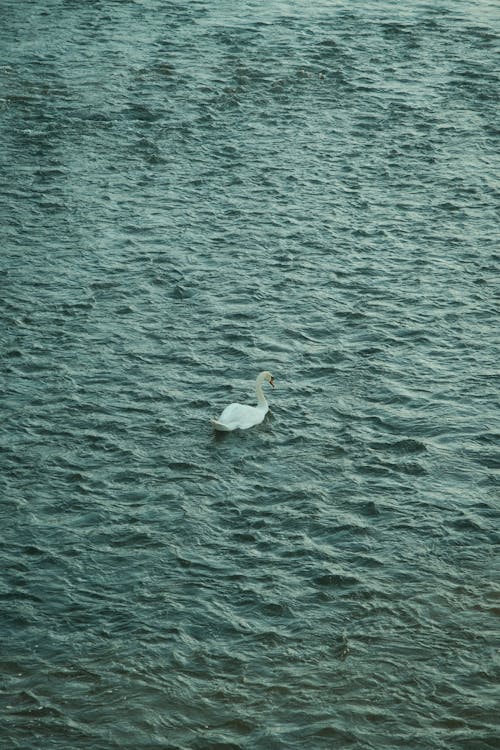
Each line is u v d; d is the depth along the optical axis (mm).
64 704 27672
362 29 79750
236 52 75250
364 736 26984
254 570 32625
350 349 44562
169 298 48000
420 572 32594
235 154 61469
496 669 29016
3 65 72062
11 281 48781
